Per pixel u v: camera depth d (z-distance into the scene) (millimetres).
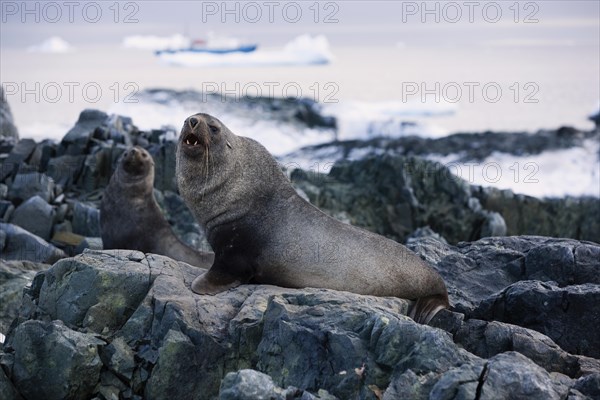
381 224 18234
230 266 8000
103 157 16750
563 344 7887
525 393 5852
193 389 6969
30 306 7824
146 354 7121
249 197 8070
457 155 26047
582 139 27141
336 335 6582
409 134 30281
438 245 10297
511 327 7402
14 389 7027
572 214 19578
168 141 16516
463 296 8859
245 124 30266
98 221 14625
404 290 7977
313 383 6527
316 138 29844
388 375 6402
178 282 7719
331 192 18500
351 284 7914
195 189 8117
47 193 15383
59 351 6910
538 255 9109
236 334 7055
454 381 5859
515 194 19484
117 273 7590
